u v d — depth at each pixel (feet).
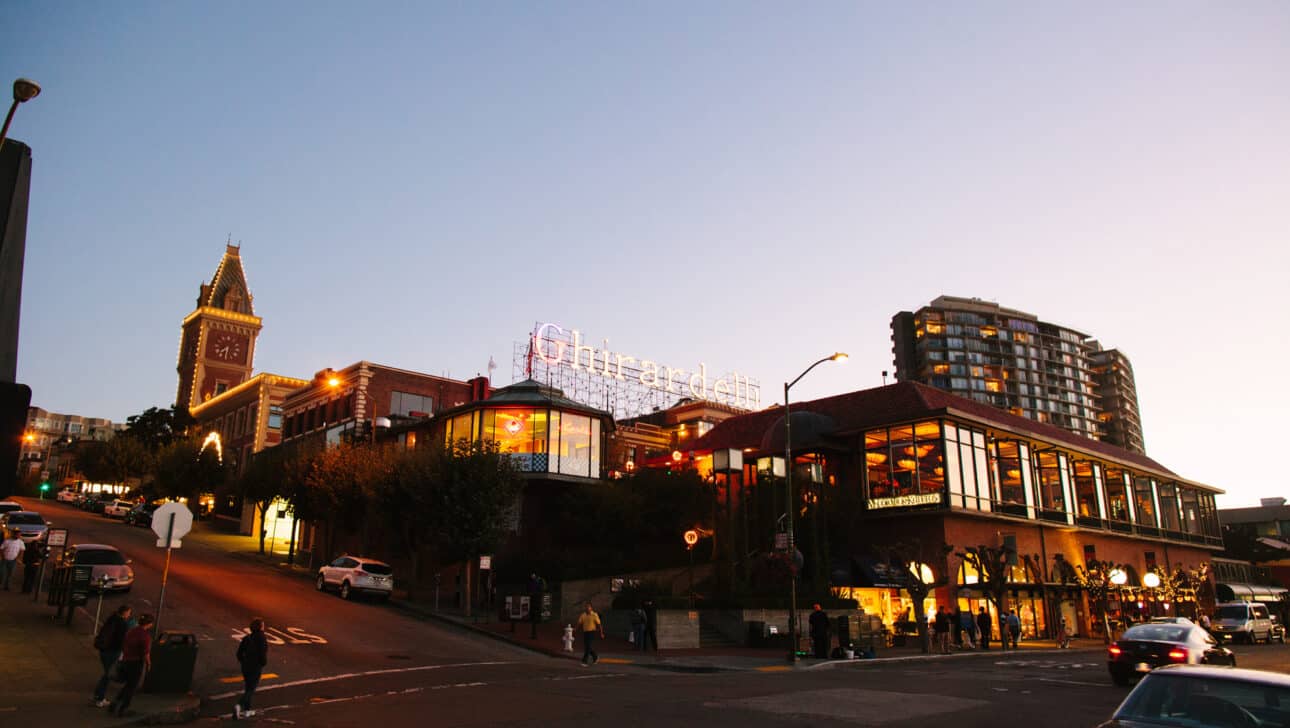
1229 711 23.79
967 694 55.72
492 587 119.96
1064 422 469.57
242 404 259.19
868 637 108.17
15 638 62.80
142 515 197.36
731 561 112.06
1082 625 162.61
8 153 21.90
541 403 140.05
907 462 138.41
